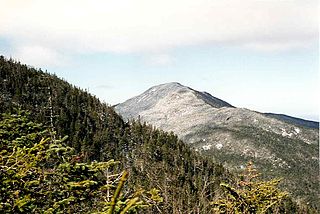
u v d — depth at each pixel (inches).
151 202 276.7
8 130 348.2
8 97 5295.3
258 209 522.9
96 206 286.2
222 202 550.6
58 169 294.4
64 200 278.1
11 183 274.1
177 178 3412.9
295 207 3004.4
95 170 302.7
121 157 4658.0
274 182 548.1
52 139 321.1
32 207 267.7
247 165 566.3
